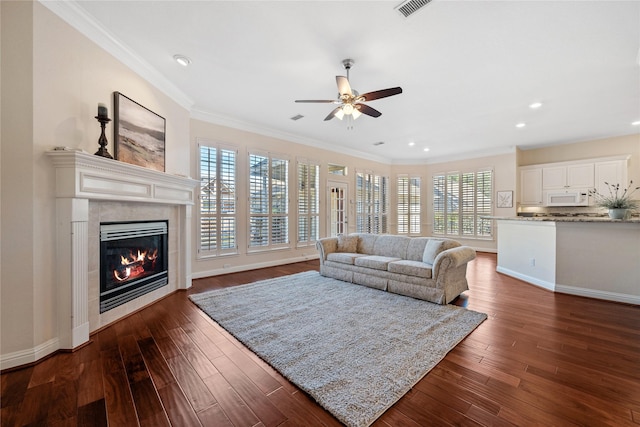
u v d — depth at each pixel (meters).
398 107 4.33
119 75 2.78
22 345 1.97
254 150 5.15
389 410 1.51
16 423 1.42
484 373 1.84
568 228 3.66
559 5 2.17
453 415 1.46
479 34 2.54
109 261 2.73
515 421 1.42
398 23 2.40
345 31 2.52
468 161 7.71
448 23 2.40
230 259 4.83
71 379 1.80
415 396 1.62
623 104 4.19
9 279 1.94
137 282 3.04
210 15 2.33
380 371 1.86
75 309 2.20
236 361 2.02
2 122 1.92
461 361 2.00
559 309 3.07
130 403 1.57
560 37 2.58
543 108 4.38
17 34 1.98
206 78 3.43
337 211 6.93
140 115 3.05
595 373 1.84
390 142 6.56
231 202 4.83
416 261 3.78
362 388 1.68
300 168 6.02
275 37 2.62
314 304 3.20
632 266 3.25
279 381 1.78
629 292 3.26
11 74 1.95
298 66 3.13
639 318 2.80
